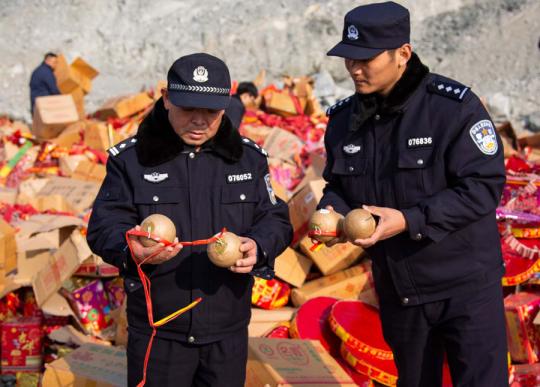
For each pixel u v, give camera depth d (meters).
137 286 2.76
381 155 3.05
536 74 14.86
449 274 3.00
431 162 2.94
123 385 3.51
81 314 4.64
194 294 2.76
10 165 7.91
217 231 2.79
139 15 18.19
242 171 2.86
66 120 9.12
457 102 2.91
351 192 3.16
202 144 2.80
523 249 4.42
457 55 16.05
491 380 2.99
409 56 2.96
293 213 5.21
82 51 17.52
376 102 3.01
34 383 4.65
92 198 6.23
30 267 4.97
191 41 17.31
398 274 3.07
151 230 2.46
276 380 3.48
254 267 2.70
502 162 2.94
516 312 4.29
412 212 2.85
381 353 4.04
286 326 4.59
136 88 16.34
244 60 16.77
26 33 17.69
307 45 16.70
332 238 2.90
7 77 16.55
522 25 16.34
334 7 17.14
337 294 4.78
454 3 17.44
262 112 9.28
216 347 2.84
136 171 2.79
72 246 4.55
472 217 2.88
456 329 3.04
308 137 8.69
